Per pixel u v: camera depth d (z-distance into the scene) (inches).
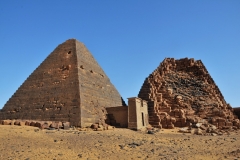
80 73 1521.9
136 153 621.0
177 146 783.1
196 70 2197.3
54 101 1409.9
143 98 1712.6
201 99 1881.2
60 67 1609.3
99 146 685.3
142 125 1423.5
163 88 1898.4
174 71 2197.3
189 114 1691.7
